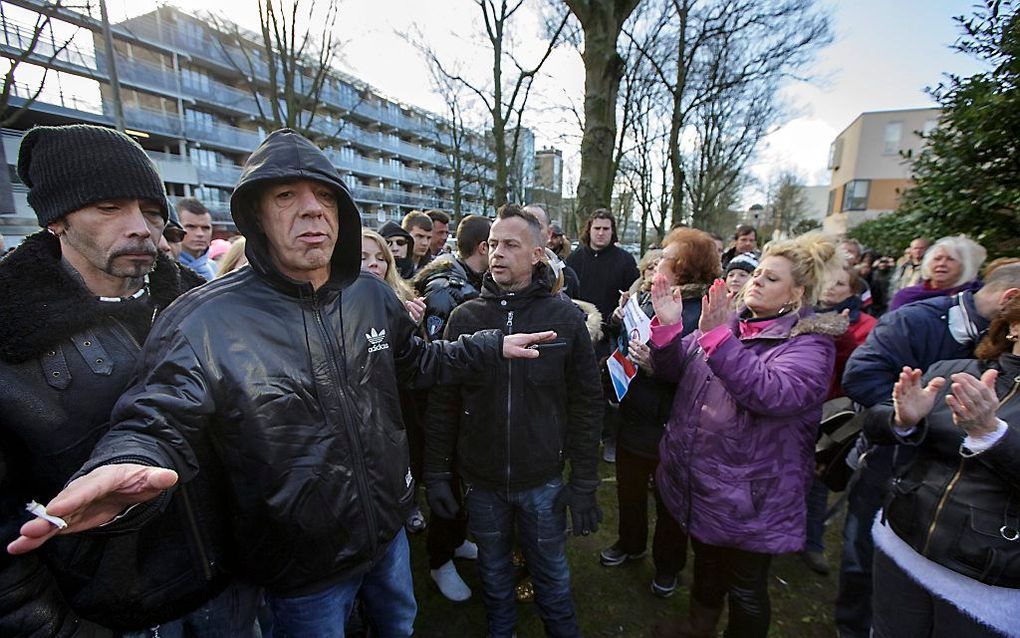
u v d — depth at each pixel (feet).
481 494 5.99
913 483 4.71
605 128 19.72
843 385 6.39
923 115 97.91
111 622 3.47
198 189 85.66
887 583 5.02
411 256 11.75
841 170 118.11
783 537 5.14
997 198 12.39
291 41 29.17
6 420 2.99
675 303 6.08
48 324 3.11
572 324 5.94
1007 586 4.10
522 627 6.98
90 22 27.61
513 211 5.99
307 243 3.56
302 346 3.66
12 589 2.93
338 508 3.76
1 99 23.71
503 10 29.04
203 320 3.31
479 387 5.76
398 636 4.93
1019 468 3.79
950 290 8.27
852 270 8.34
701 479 5.50
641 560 8.41
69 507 2.22
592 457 6.05
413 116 144.66
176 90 80.74
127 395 3.05
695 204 59.72
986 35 12.75
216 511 3.78
